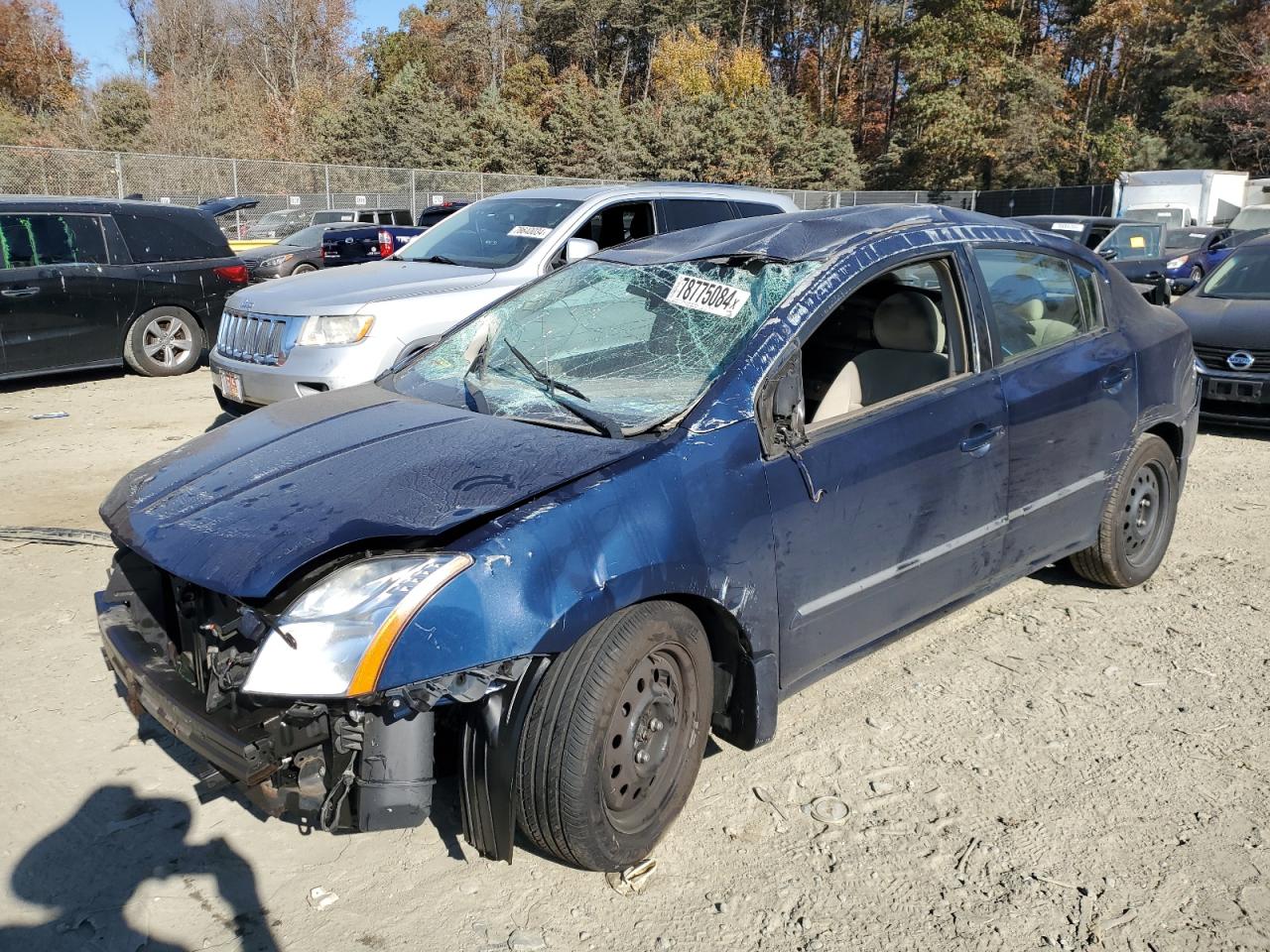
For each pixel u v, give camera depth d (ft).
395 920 8.57
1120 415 14.03
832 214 12.46
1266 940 8.29
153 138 154.71
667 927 8.49
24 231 31.42
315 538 8.19
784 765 10.92
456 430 10.17
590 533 8.45
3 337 30.53
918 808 10.11
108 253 33.12
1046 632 14.24
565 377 11.21
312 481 9.30
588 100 161.99
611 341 11.44
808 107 202.39
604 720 8.35
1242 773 10.68
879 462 10.71
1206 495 20.83
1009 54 172.35
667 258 12.19
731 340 10.39
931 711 12.05
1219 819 9.88
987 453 11.94
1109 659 13.35
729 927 8.50
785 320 10.27
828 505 10.26
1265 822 9.83
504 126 163.02
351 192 92.84
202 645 8.88
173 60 212.02
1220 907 8.67
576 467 8.97
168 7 214.07
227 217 84.64
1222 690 12.50
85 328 32.60
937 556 11.66
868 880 9.07
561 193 26.03
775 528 9.77
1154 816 9.95
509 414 10.63
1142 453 14.69
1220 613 14.80
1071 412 13.12
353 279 23.34
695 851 9.49
